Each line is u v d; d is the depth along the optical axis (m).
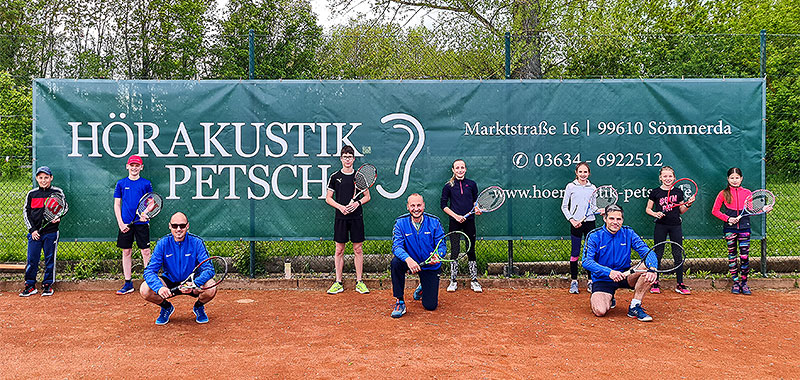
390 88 7.12
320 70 8.92
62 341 4.68
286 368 4.02
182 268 5.27
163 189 7.04
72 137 6.99
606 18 10.81
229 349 4.47
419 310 5.80
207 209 7.07
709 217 7.09
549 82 7.10
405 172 7.10
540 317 5.49
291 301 6.23
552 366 4.08
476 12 11.16
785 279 6.91
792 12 22.12
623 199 7.11
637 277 5.41
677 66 7.56
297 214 7.10
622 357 4.29
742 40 7.71
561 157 7.11
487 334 4.89
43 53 7.31
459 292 6.68
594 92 7.11
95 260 7.32
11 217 7.54
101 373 3.94
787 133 7.52
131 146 7.02
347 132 7.11
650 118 7.12
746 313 5.66
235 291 6.77
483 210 6.60
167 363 4.14
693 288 6.88
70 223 6.96
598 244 5.62
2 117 7.18
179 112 7.05
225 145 7.07
